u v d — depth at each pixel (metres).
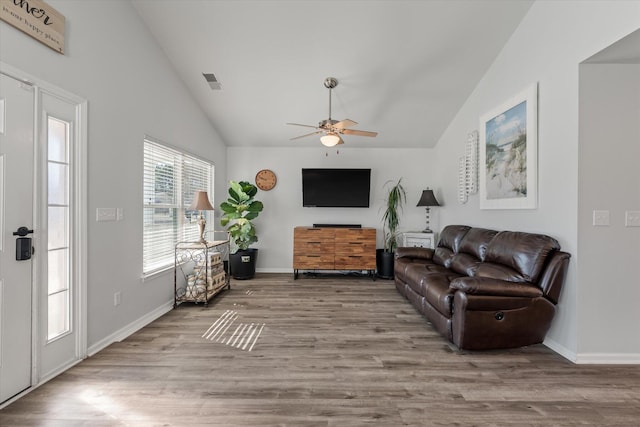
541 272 2.46
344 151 5.58
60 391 1.88
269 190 5.60
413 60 3.52
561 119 2.52
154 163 3.38
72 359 2.21
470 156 4.11
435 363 2.28
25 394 1.84
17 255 1.81
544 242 2.49
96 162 2.44
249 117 4.69
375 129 5.00
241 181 5.27
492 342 2.41
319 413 1.70
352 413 1.70
